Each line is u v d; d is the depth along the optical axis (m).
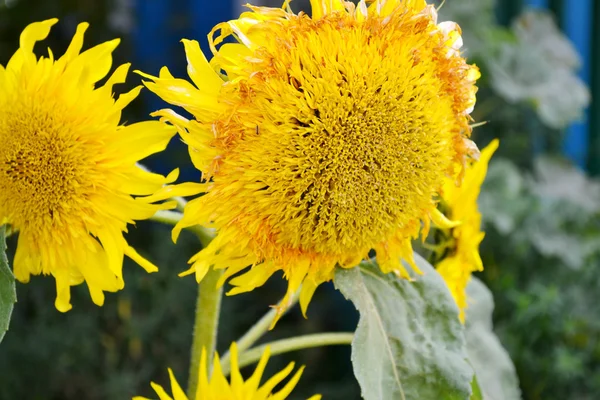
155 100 1.46
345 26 0.55
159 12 1.57
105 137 0.56
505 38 1.40
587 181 1.39
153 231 1.38
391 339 0.59
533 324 1.22
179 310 1.30
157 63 1.55
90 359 1.25
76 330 1.23
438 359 0.59
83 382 1.26
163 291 1.30
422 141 0.57
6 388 1.19
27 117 0.56
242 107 0.54
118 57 1.45
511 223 1.26
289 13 0.55
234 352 0.59
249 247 0.57
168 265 1.30
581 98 1.37
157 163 1.47
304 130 0.55
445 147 0.58
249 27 0.55
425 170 0.58
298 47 0.55
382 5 0.56
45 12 1.38
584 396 1.18
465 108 0.59
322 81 0.55
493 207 1.28
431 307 0.61
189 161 1.45
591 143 1.56
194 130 0.55
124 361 1.28
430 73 0.57
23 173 0.56
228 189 0.55
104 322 1.30
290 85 0.55
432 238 0.68
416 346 0.59
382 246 0.59
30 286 1.24
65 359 1.22
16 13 1.37
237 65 0.55
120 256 0.56
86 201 0.56
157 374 1.30
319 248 0.58
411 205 0.58
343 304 1.50
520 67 1.36
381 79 0.56
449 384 0.59
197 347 0.64
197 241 1.34
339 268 0.60
